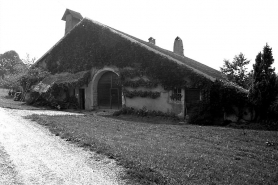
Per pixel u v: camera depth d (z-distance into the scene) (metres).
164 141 7.28
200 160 5.38
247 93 12.21
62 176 4.24
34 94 20.42
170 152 5.89
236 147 7.13
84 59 19.73
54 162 4.95
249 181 4.44
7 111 12.94
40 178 4.13
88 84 19.27
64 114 13.48
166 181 4.05
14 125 8.68
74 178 4.17
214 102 12.85
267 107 11.66
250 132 9.47
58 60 22.09
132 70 16.31
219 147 6.95
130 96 16.27
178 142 7.31
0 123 8.93
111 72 18.62
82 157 5.31
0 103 17.67
